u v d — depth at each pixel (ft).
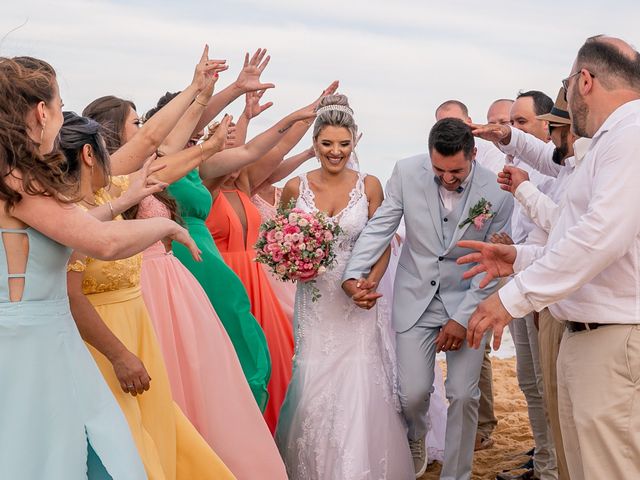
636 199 11.36
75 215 10.17
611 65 12.01
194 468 13.04
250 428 15.05
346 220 17.25
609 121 11.92
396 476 17.03
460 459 16.98
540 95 21.44
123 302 12.79
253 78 18.10
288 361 19.20
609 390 11.82
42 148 10.28
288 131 19.88
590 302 11.94
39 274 10.13
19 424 9.84
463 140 16.22
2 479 9.71
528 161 18.19
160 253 15.19
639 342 11.67
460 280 17.24
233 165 17.80
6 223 10.03
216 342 15.19
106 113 15.80
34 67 10.41
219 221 18.94
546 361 15.08
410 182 17.34
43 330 10.11
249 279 19.08
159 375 12.97
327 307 17.30
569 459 12.94
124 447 10.47
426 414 18.10
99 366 12.18
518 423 22.86
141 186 11.87
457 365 16.99
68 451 10.05
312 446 16.83
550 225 14.34
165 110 14.46
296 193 17.67
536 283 11.87
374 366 17.30
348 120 17.48
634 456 11.73
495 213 17.07
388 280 18.84
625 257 11.69
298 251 16.53
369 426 16.89
